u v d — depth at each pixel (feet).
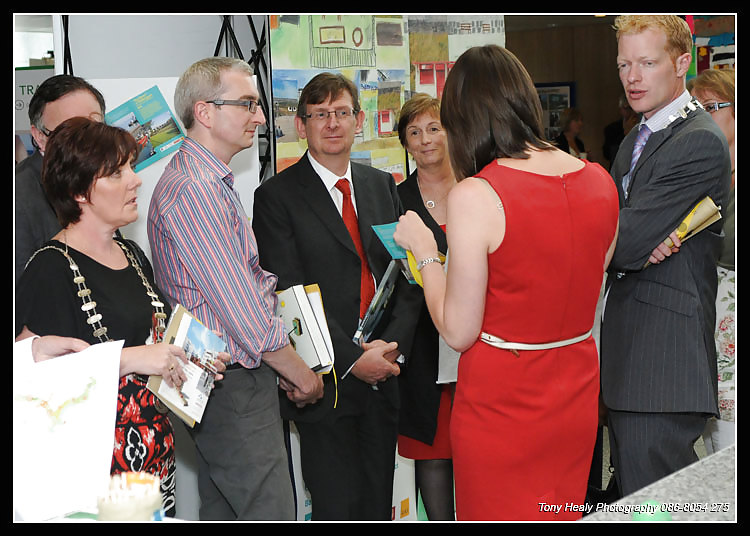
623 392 6.68
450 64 9.96
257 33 9.87
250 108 6.57
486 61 5.10
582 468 5.37
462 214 4.85
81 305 5.40
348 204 7.64
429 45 9.77
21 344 4.44
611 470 9.16
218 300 6.09
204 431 6.38
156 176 7.88
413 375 8.05
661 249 6.43
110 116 7.70
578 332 5.21
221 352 5.95
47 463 4.20
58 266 5.38
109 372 4.41
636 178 6.66
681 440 6.57
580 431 5.25
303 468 7.52
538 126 5.11
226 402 6.32
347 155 7.63
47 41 10.94
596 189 5.12
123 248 6.08
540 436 5.09
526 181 4.87
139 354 5.38
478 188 4.86
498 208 4.81
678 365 6.45
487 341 5.12
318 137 7.41
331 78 7.43
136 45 8.96
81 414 4.31
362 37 9.14
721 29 15.90
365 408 7.52
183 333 5.68
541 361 5.06
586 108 28.50
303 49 8.70
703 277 6.62
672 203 6.32
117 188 5.52
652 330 6.57
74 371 4.37
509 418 5.10
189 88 6.51
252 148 8.43
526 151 4.99
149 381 5.43
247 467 6.34
